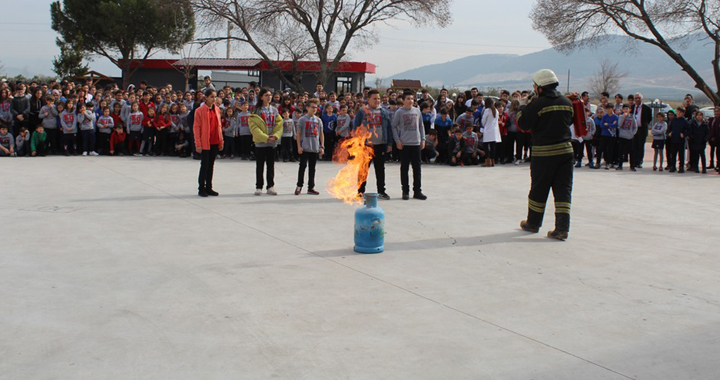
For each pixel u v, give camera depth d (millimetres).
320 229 7902
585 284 5734
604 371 3857
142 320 4590
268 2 33625
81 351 4027
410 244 7203
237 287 5398
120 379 3631
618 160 16516
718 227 8836
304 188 11750
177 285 5434
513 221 8844
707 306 5176
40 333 4320
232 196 10562
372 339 4297
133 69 42281
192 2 34375
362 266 6160
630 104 16812
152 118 17438
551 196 11586
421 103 17062
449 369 3844
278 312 4797
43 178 12195
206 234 7480
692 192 12430
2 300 4988
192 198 10219
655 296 5422
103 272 5805
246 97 17953
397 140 10500
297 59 35469
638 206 10633
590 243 7520
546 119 7727
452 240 7469
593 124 16531
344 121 16766
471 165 16531
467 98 18219
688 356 4117
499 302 5148
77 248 6688
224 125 17156
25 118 16359
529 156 18000
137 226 7879
